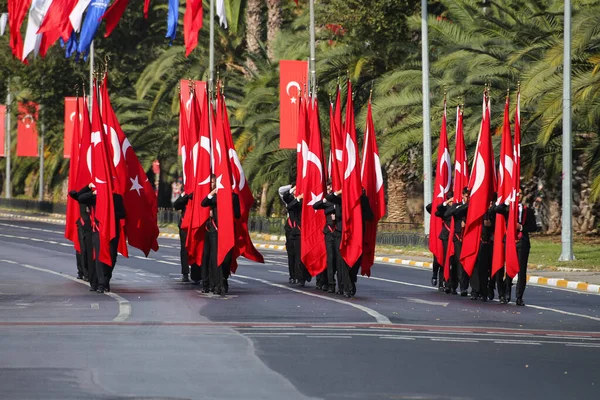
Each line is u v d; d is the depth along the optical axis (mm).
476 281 47531
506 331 36469
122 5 82875
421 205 114750
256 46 113625
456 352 30688
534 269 66312
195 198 50375
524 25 82188
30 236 99688
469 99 81188
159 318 38031
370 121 52406
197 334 33531
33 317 38125
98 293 47750
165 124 121188
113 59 136625
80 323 36250
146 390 23703
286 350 30297
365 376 26078
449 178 57844
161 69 116125
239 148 98312
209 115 53500
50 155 158500
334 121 54656
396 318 39438
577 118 77688
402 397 23406
